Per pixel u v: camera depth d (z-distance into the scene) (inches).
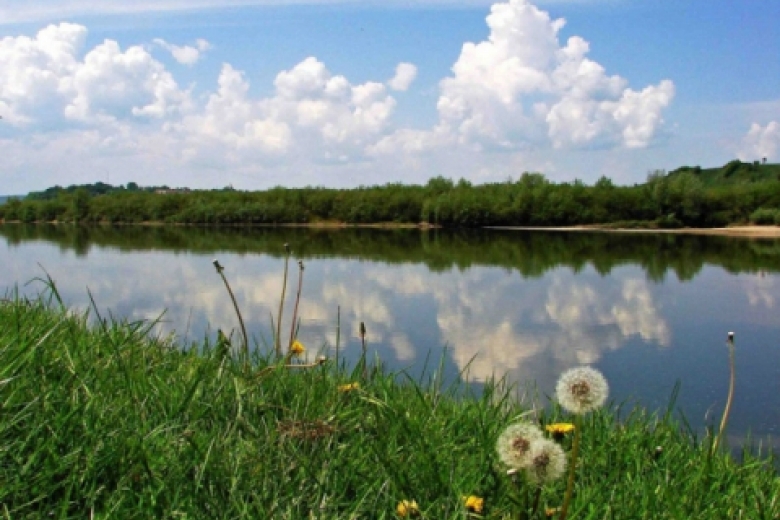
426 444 122.8
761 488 129.6
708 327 653.9
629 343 569.9
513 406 167.6
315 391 145.0
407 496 105.0
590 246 1828.2
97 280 929.5
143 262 1233.4
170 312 652.1
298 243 1897.1
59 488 97.6
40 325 164.6
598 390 85.9
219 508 96.3
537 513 98.8
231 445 117.5
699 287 978.7
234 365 154.9
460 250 1656.0
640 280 1055.0
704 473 127.5
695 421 350.3
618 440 142.9
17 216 3732.8
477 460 121.3
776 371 466.3
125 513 93.9
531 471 82.9
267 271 1093.1
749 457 158.1
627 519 106.3
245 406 133.7
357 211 3223.4
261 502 99.8
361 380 166.4
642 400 398.6
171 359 166.9
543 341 570.6
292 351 157.8
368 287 908.6
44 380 125.4
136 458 103.8
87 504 94.0
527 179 3120.1
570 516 102.5
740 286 991.6
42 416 109.2
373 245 1828.2
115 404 123.6
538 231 2714.1
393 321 646.5
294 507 99.9
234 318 618.5
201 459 107.6
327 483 107.1
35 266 1138.0
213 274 1032.2
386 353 486.3
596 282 1022.4
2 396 113.9
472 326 629.6
